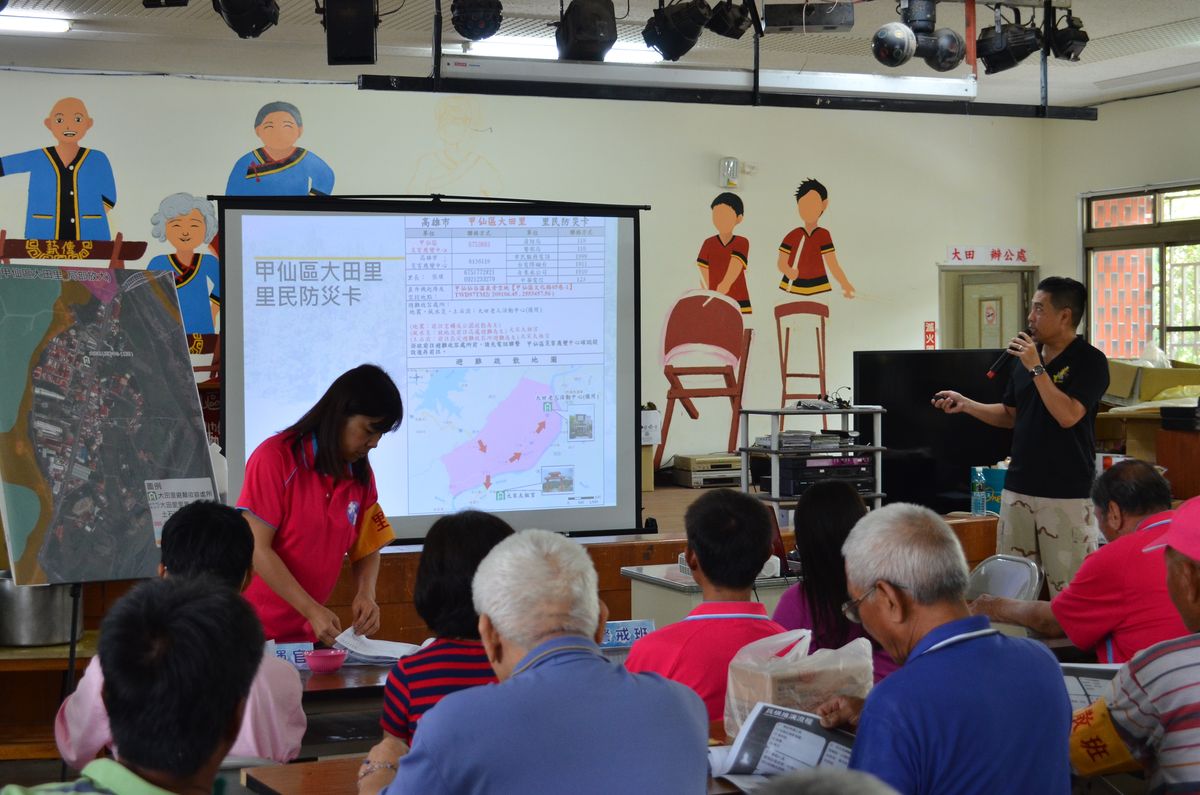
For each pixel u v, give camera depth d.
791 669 2.01
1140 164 10.78
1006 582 3.66
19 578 3.52
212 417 6.50
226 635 1.26
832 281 10.98
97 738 2.19
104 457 3.80
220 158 9.11
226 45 8.20
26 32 7.81
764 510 2.39
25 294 3.90
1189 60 9.36
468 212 5.02
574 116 10.10
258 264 4.79
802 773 0.93
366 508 3.42
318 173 9.36
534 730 1.45
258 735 2.25
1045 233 11.66
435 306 4.99
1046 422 4.67
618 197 10.26
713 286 10.58
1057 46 5.90
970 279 11.56
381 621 4.77
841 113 10.97
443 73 4.84
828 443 6.43
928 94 5.42
